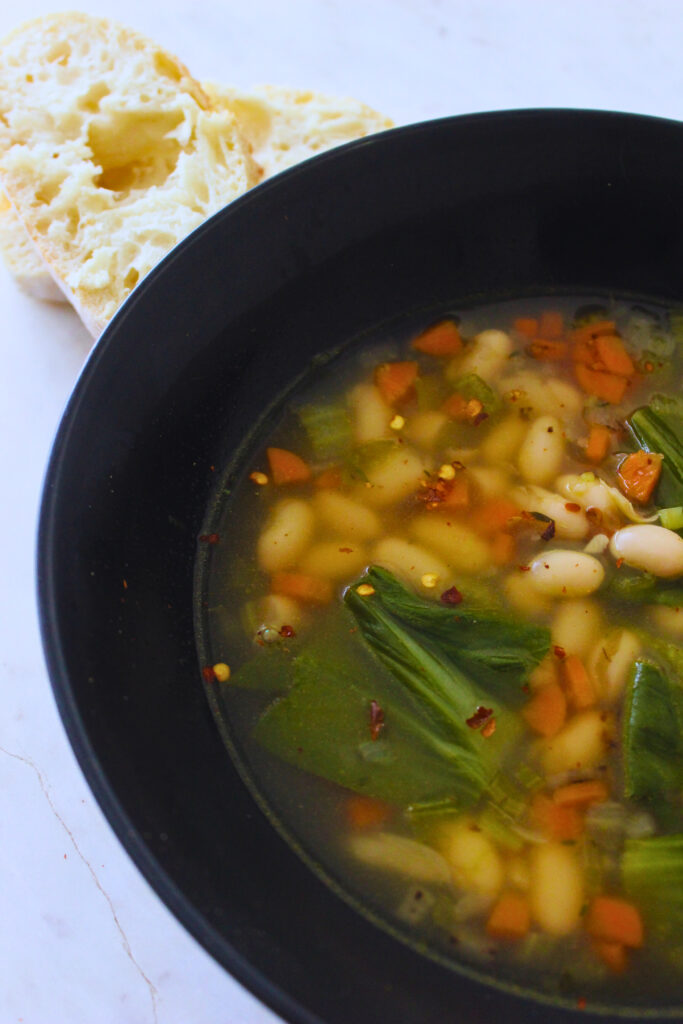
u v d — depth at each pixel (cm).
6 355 45
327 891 38
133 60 45
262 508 42
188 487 41
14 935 40
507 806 39
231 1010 39
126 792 36
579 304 45
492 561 41
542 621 41
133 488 39
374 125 47
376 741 39
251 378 42
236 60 49
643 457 42
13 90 45
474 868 38
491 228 43
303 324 43
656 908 38
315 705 40
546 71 50
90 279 43
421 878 38
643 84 49
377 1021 36
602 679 40
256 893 37
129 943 40
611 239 44
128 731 37
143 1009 39
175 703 39
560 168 42
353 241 42
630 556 41
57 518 37
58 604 36
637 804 39
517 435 43
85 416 38
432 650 40
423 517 42
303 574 41
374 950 37
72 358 46
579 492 42
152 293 39
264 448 43
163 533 40
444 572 41
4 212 46
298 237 41
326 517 42
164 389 40
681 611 41
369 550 42
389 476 42
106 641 37
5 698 42
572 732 39
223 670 40
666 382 44
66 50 46
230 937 35
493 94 49
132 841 35
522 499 42
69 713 36
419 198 42
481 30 50
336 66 49
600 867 38
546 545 42
